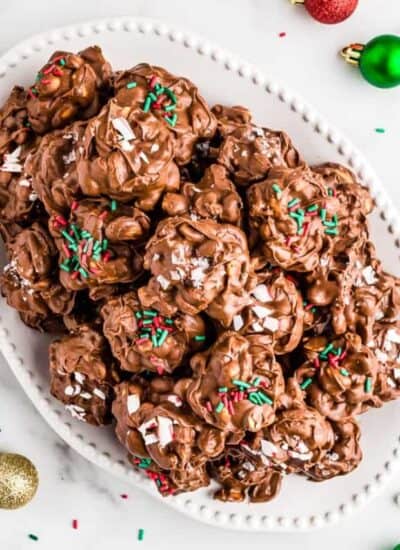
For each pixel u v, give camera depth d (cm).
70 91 65
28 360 71
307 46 72
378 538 74
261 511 72
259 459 65
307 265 63
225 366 61
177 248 60
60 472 75
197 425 63
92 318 68
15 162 67
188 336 63
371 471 72
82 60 65
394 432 71
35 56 69
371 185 69
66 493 75
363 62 69
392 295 68
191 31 70
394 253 70
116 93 64
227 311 60
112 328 63
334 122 72
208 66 69
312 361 65
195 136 64
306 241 62
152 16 72
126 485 75
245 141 64
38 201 66
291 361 67
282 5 72
